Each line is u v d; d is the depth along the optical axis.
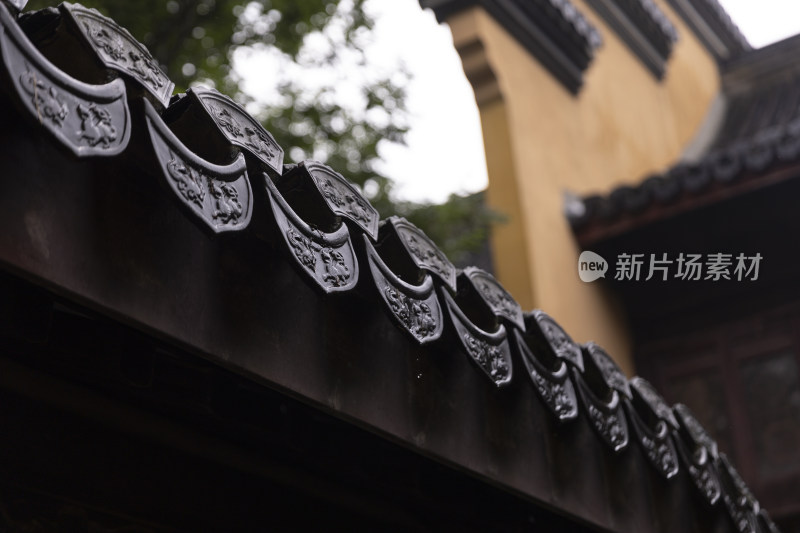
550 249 8.02
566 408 2.94
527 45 8.72
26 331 2.04
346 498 3.13
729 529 3.98
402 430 2.52
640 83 10.70
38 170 1.76
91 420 2.52
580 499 3.16
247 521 2.87
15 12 1.60
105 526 2.51
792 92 12.27
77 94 1.66
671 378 8.56
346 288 2.17
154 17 6.04
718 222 8.04
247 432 2.69
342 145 6.74
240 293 2.16
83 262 1.81
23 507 2.34
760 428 8.09
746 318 8.38
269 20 6.30
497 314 2.73
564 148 8.76
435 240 7.09
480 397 2.87
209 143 2.03
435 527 3.39
